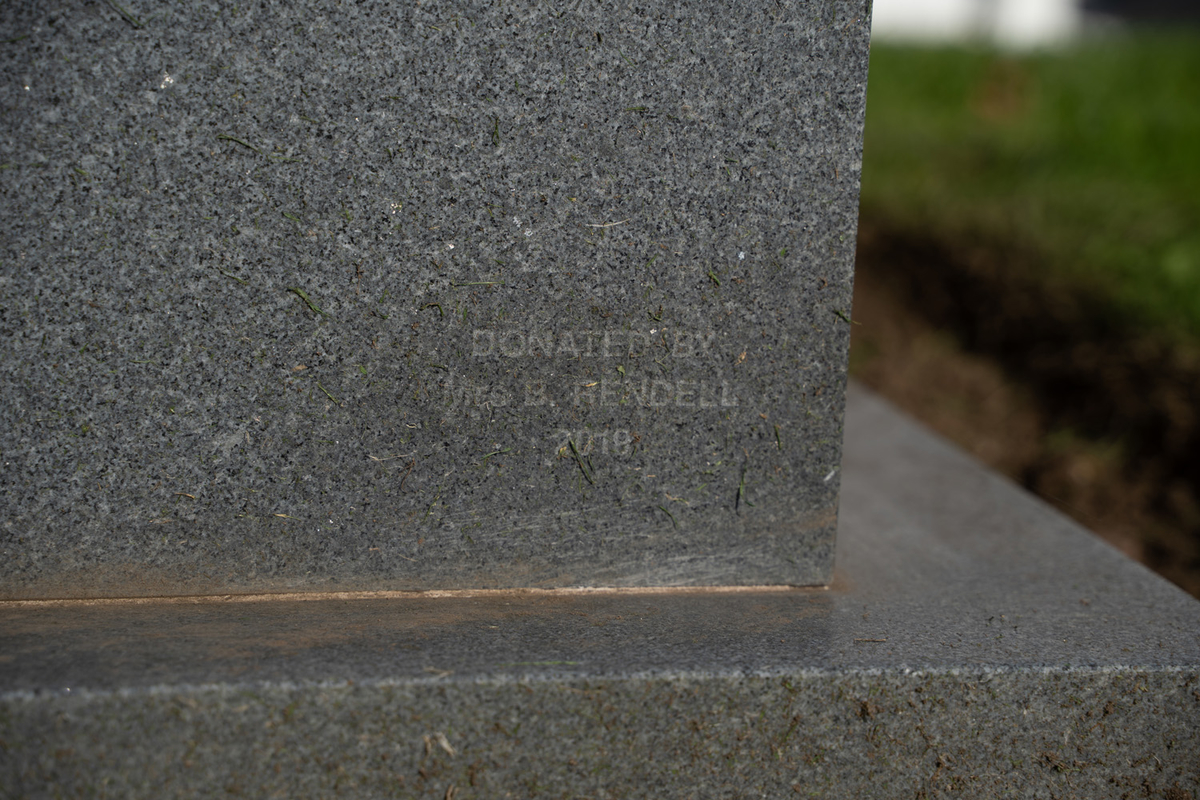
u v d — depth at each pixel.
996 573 1.70
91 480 1.41
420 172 1.38
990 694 1.28
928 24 16.12
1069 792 1.32
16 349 1.36
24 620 1.36
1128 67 6.95
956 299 4.08
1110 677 1.29
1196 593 2.16
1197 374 2.83
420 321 1.43
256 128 1.33
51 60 1.28
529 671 1.22
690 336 1.48
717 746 1.26
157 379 1.40
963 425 3.21
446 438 1.47
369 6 1.31
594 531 1.54
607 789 1.26
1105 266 3.62
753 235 1.45
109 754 1.14
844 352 1.51
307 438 1.45
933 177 5.27
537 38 1.35
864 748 1.29
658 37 1.37
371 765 1.20
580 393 1.48
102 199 1.33
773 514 1.57
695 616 1.46
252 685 1.15
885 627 1.43
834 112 1.42
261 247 1.37
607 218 1.42
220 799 1.18
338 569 1.50
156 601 1.46
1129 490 2.64
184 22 1.29
